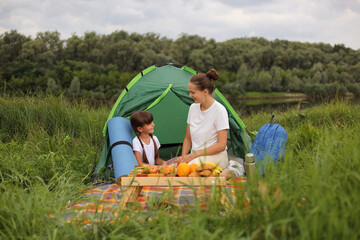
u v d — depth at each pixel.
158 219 2.23
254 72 85.75
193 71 4.81
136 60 85.94
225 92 75.56
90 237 2.16
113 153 3.52
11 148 4.30
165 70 4.76
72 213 2.37
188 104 4.59
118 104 4.47
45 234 2.14
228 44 97.69
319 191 1.76
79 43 84.25
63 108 6.06
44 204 2.41
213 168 2.75
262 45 110.62
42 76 70.06
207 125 3.56
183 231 1.95
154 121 4.68
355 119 5.71
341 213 1.65
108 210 2.63
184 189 3.30
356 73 73.00
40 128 5.53
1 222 2.20
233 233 1.74
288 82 77.19
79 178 3.71
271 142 3.64
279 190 1.88
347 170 2.00
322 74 74.94
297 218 1.70
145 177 2.78
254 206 1.90
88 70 76.06
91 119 5.88
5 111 5.77
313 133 4.24
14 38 74.06
